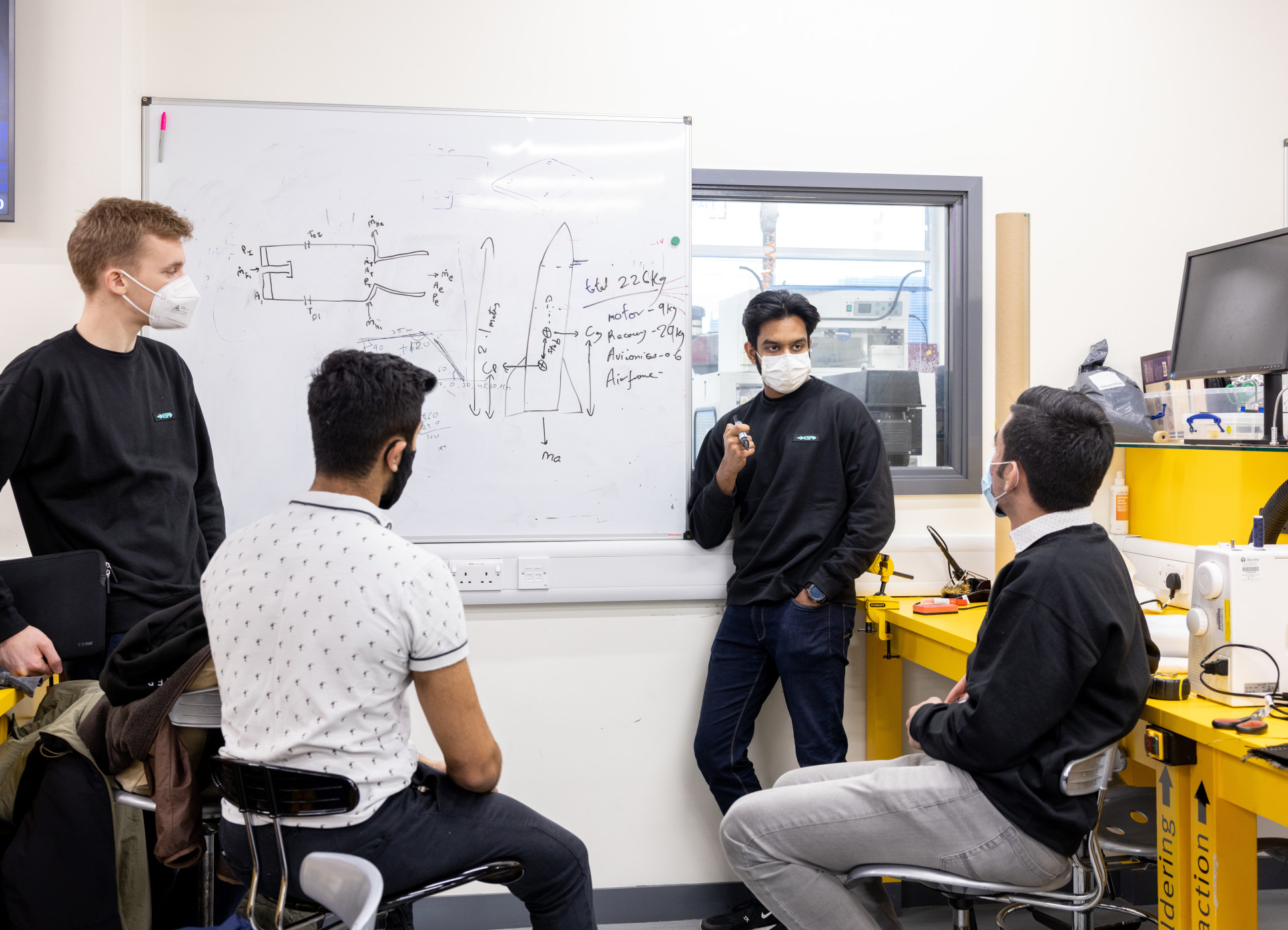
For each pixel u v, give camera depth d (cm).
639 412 247
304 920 137
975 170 261
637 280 246
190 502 194
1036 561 146
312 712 123
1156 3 267
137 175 229
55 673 167
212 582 131
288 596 124
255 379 234
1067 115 264
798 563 223
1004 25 262
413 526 239
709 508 234
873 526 218
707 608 249
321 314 236
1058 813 143
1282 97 270
